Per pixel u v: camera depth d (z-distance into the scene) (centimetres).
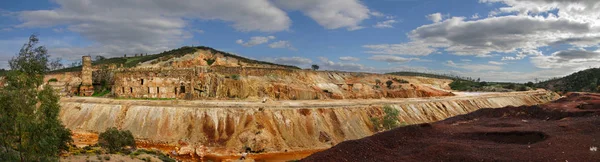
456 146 4075
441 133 4981
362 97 11788
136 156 5656
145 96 10494
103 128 8112
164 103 8612
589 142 3984
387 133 4641
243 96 10312
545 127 4884
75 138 7538
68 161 4538
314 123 8050
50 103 3073
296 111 8250
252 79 11150
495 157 3600
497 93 15762
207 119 7812
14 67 2962
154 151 6419
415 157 3872
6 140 2983
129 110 8375
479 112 6781
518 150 3834
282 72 12606
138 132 7744
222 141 7300
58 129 3419
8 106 2883
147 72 10644
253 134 7244
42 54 3119
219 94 10306
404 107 10025
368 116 8856
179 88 10481
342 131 8069
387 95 12400
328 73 14262
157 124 7862
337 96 11350
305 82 12581
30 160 3012
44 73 3147
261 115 7906
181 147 6988
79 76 12725
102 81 11606
